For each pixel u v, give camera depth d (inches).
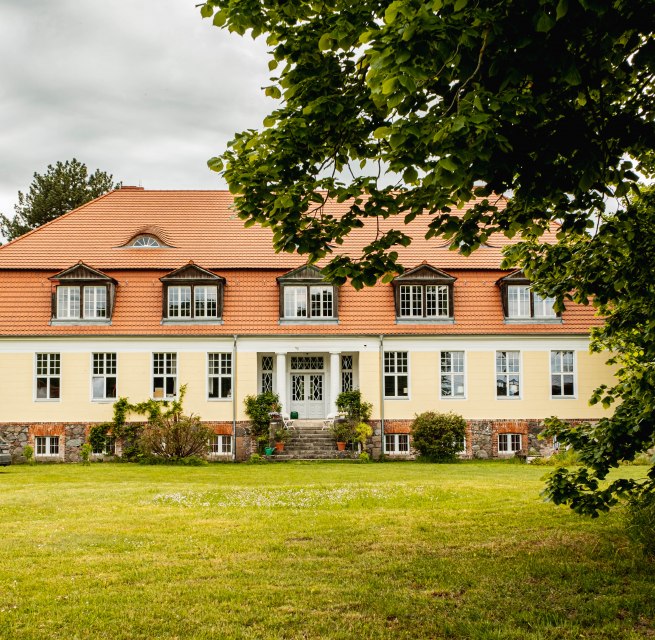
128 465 1022.4
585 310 1211.2
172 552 358.0
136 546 372.2
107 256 1245.7
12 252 1239.5
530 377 1187.3
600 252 344.8
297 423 1216.8
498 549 357.1
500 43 243.9
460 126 234.7
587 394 1186.6
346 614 261.6
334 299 1203.9
